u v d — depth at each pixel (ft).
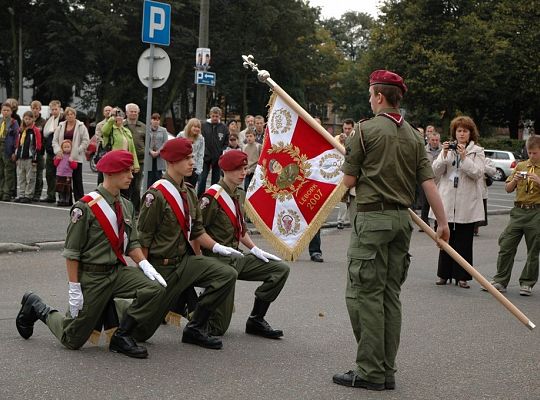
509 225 29.91
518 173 29.32
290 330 22.35
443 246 17.16
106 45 158.10
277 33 181.16
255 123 48.03
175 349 19.75
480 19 150.71
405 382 17.83
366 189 16.74
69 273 18.28
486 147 154.71
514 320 25.08
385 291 17.11
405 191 16.84
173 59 159.94
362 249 16.66
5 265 30.66
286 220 21.84
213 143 47.75
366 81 171.94
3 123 49.80
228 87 169.78
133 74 167.73
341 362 19.13
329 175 21.53
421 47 149.38
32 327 19.89
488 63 144.56
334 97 231.50
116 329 19.04
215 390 16.52
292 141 21.84
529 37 147.33
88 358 18.45
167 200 19.63
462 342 21.85
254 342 20.85
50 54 163.02
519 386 17.89
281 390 16.72
